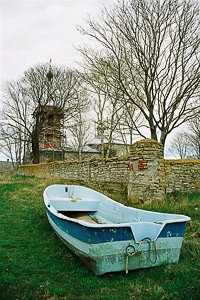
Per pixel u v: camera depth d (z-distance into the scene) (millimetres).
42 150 42875
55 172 20453
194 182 12078
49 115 37625
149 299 4457
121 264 5184
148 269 5387
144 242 5312
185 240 6816
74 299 4465
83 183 15766
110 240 5109
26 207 10406
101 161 14539
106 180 14016
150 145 10617
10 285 4801
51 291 4664
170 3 14891
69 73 38750
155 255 5402
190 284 4789
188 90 15227
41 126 36562
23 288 4715
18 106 39156
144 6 15141
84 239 5316
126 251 5191
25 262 5934
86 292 4727
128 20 15555
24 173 28312
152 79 15336
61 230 6441
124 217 7258
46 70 38562
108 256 5117
